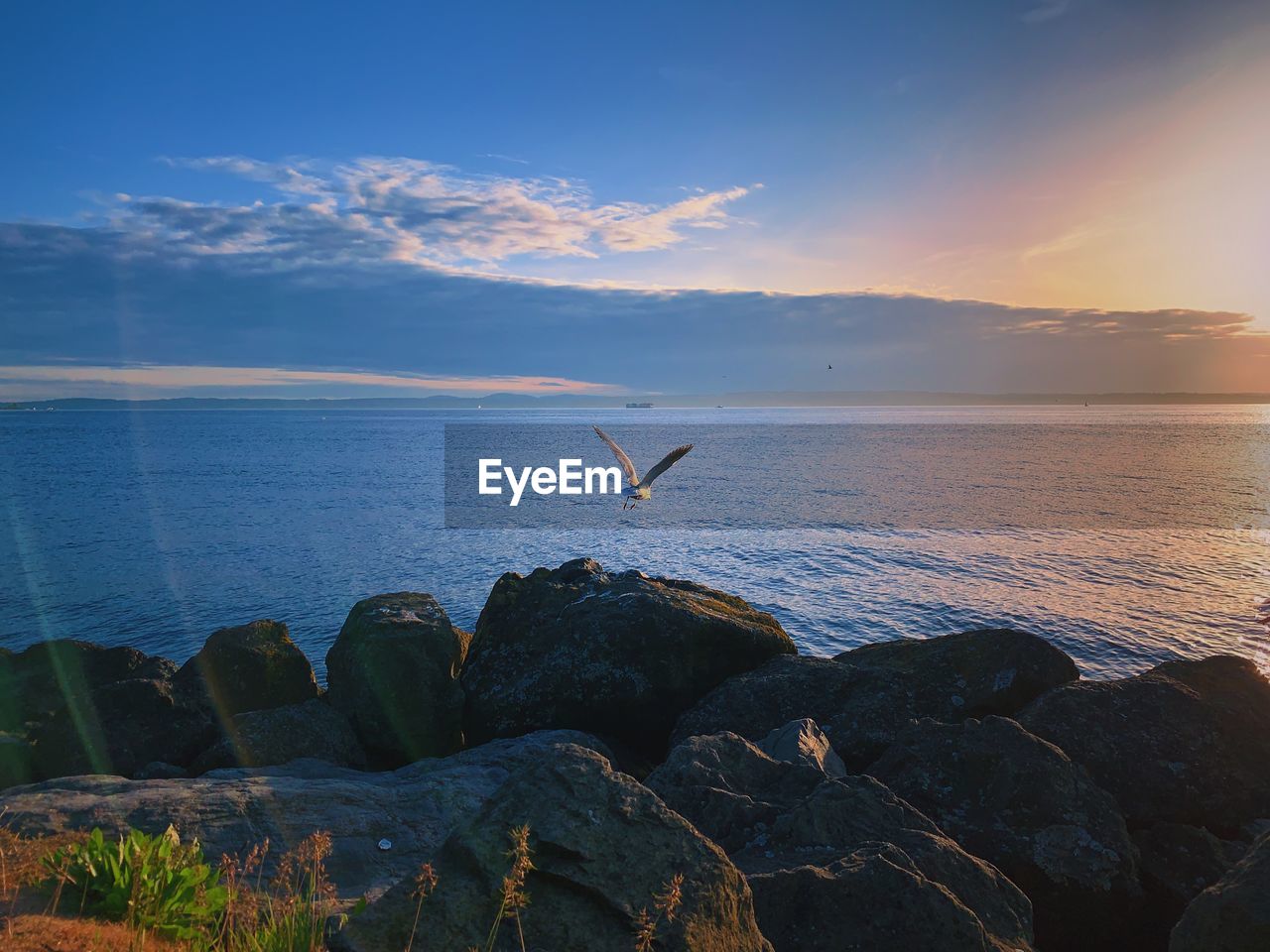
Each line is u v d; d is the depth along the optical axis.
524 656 16.36
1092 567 44.41
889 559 47.16
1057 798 9.91
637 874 5.62
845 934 6.82
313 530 59.47
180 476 104.12
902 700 14.11
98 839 6.03
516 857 5.63
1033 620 33.41
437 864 5.73
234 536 56.09
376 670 15.75
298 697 17.38
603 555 49.16
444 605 37.28
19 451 153.88
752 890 7.25
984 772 10.34
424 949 5.06
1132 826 10.84
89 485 90.88
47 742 14.79
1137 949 9.53
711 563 46.50
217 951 5.61
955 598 37.34
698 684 15.87
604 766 6.43
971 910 7.23
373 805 9.61
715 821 8.94
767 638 16.52
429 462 135.00
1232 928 7.12
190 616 35.16
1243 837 10.70
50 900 5.54
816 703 14.48
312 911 5.98
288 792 9.55
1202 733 11.67
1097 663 28.30
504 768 11.93
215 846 8.28
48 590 39.47
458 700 16.22
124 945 5.13
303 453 157.50
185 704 15.82
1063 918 9.31
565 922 5.32
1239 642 30.25
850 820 8.50
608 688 15.53
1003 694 13.91
